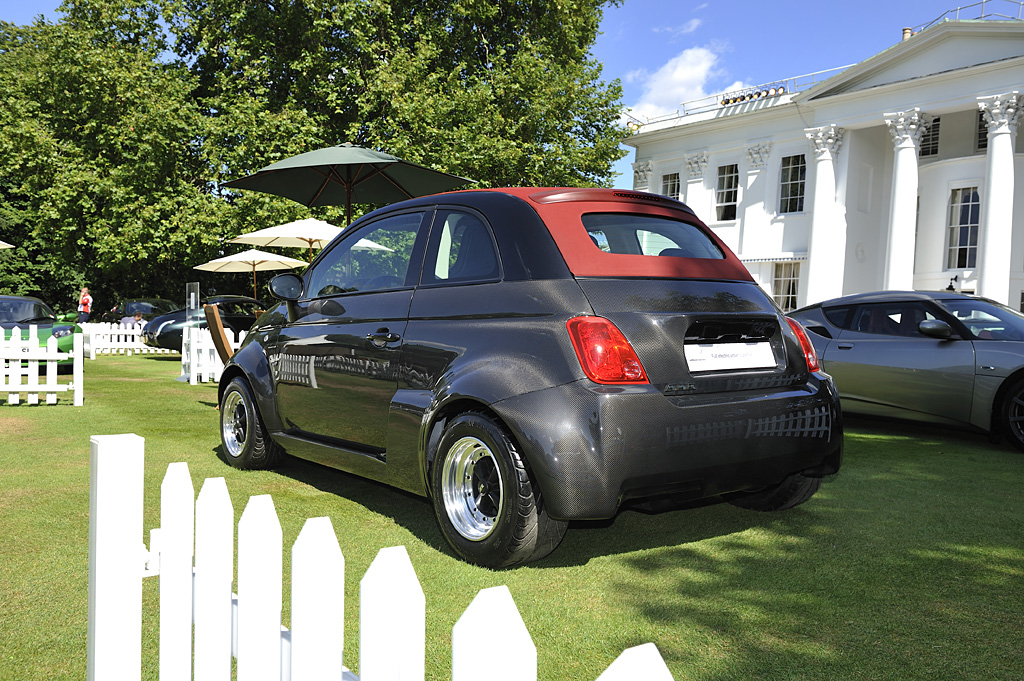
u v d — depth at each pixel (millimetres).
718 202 25953
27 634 2393
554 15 24297
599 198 3441
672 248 3439
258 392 4641
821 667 2207
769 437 3129
